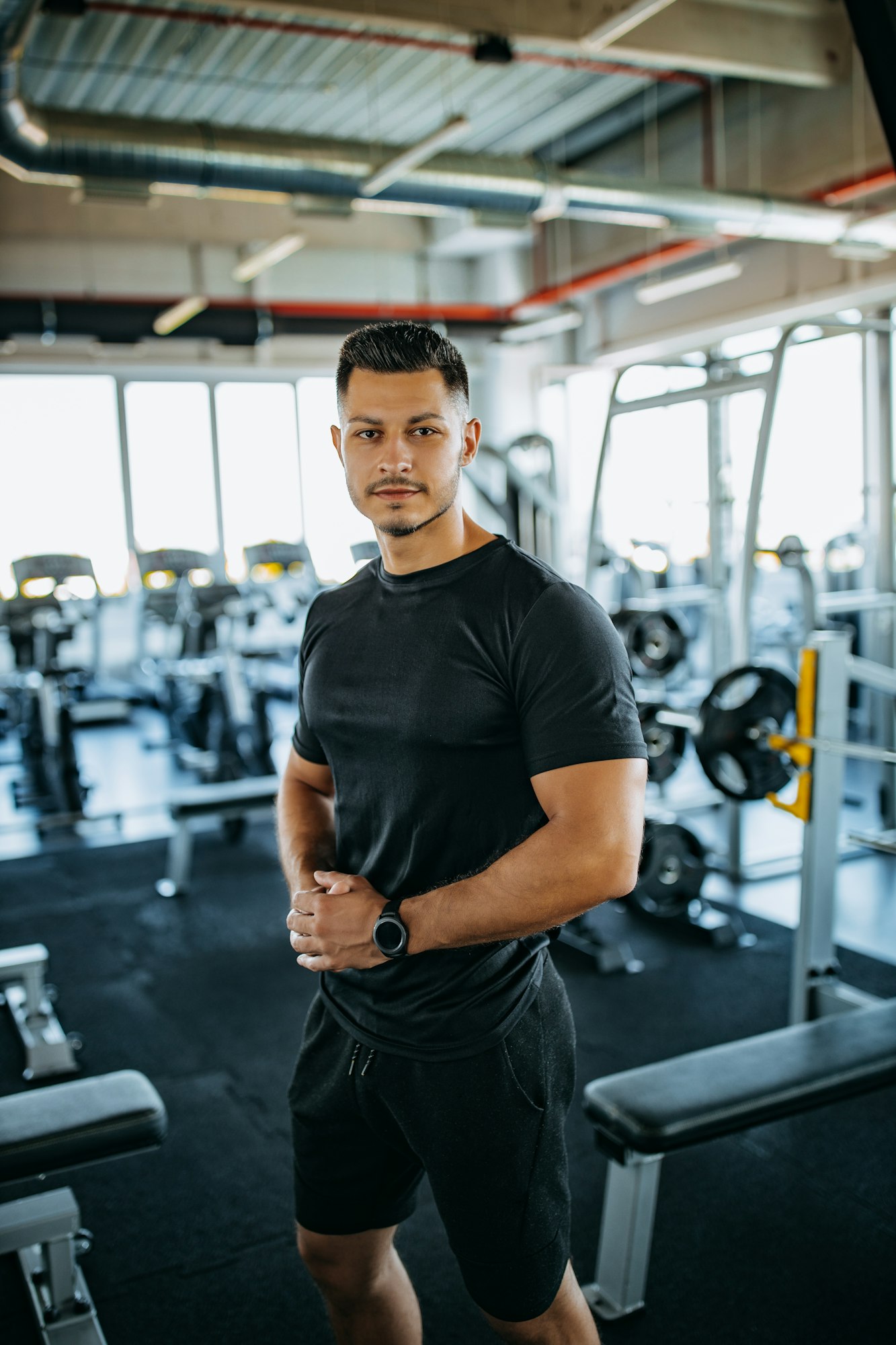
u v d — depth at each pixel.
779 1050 2.16
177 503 9.87
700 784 6.41
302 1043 1.37
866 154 6.47
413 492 1.16
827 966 2.87
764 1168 2.49
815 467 7.44
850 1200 2.35
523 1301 1.23
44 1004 3.18
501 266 9.66
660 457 8.73
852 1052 2.15
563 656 1.13
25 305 7.00
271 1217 2.36
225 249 8.94
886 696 5.17
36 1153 1.80
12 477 9.23
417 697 1.20
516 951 1.23
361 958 1.18
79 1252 2.24
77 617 7.65
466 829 1.21
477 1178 1.20
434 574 1.22
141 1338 1.99
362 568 1.37
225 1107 2.84
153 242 8.65
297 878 1.36
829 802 2.80
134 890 4.72
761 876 4.64
